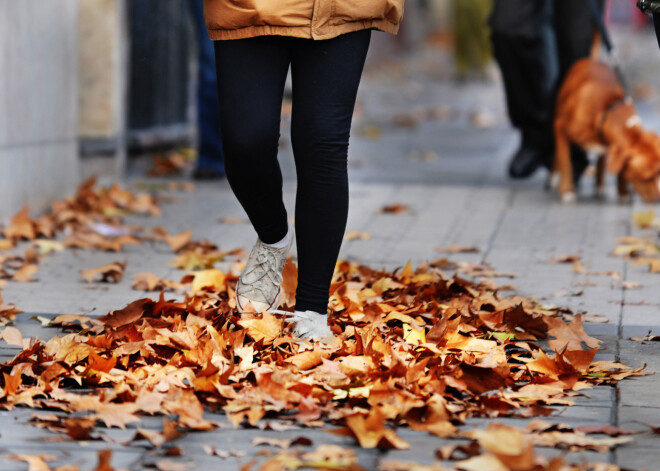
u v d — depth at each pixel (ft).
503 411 16.34
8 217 33.24
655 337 20.88
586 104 37.52
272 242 20.75
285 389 16.44
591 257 29.35
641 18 197.26
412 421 15.74
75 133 39.86
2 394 16.69
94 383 17.44
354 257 29.07
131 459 14.39
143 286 25.32
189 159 50.21
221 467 14.12
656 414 16.38
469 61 107.96
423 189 41.83
